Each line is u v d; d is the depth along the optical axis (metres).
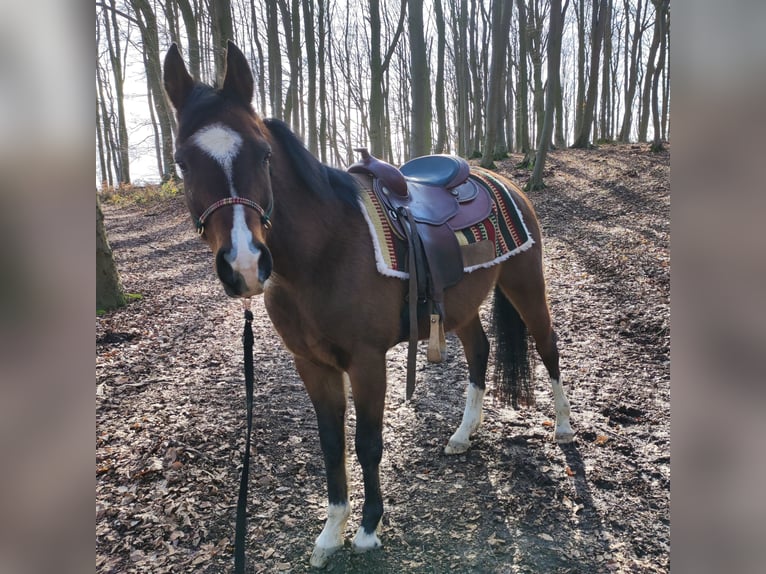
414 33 7.76
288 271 2.00
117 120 22.84
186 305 6.03
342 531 2.23
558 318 4.93
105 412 3.32
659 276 5.40
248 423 1.93
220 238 1.60
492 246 2.69
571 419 3.15
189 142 1.67
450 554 2.15
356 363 2.09
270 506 2.49
